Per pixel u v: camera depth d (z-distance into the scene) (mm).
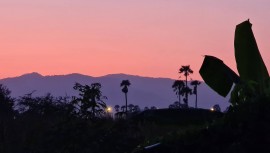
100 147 12430
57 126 12938
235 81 6309
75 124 12758
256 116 4617
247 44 6492
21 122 18328
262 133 4562
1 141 17656
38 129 16344
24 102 21781
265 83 5906
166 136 5242
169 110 7605
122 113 13312
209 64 6383
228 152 4629
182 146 4926
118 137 12500
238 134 4668
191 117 6938
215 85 6410
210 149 4758
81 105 12969
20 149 16000
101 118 13016
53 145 12797
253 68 6422
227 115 4805
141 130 12086
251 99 4891
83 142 12547
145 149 5230
